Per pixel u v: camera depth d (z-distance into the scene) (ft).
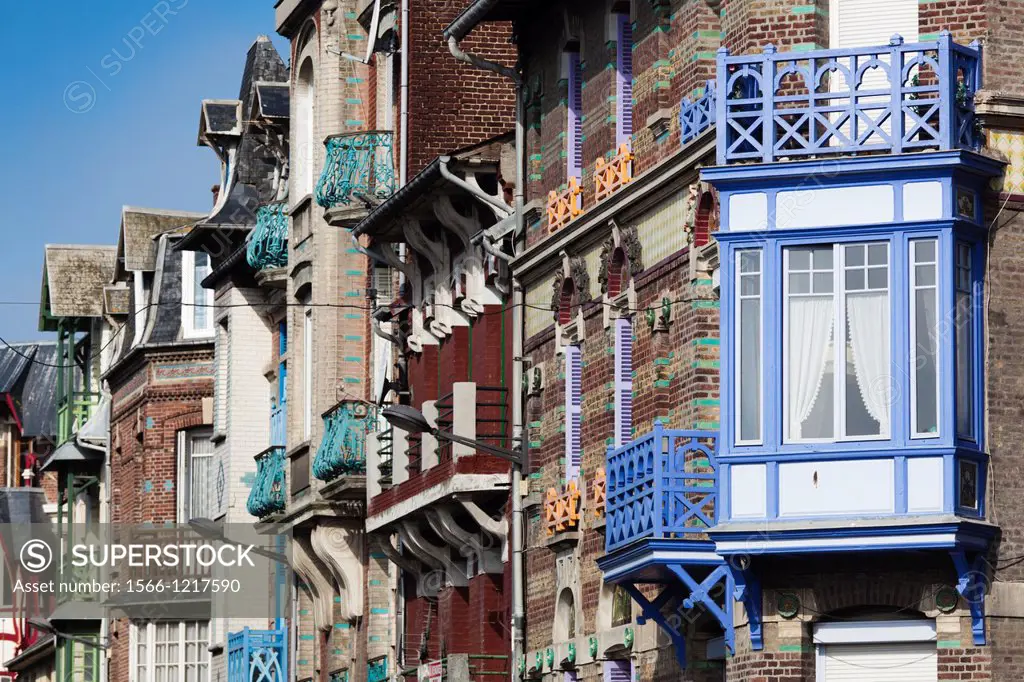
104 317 228.84
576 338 113.29
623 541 96.63
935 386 87.97
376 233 138.21
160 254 201.98
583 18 112.98
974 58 90.22
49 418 287.07
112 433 213.25
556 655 113.50
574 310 113.19
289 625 167.73
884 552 89.04
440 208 127.95
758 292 90.63
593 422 109.60
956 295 88.79
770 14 93.71
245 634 168.86
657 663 101.55
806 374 89.61
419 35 138.72
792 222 90.17
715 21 98.89
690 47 99.55
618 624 106.93
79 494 230.48
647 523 94.02
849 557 89.97
